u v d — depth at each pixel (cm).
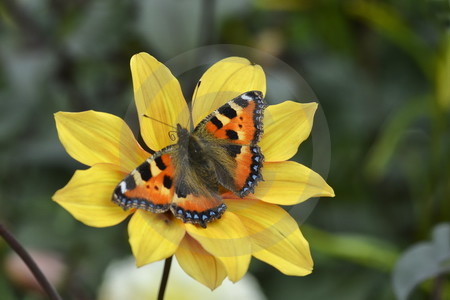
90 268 65
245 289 58
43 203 67
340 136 71
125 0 68
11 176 68
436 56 69
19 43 68
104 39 68
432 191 69
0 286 63
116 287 58
